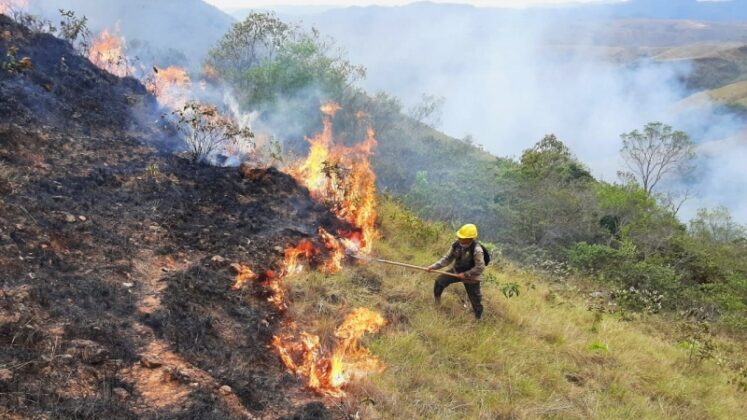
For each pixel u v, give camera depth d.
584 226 20.86
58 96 7.89
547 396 5.41
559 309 8.42
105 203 5.99
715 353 8.65
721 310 14.17
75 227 5.20
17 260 4.32
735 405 6.55
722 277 20.94
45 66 8.44
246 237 6.45
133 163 7.12
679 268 21.12
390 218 9.41
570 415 5.13
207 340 4.33
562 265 14.38
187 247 5.80
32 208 5.17
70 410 3.08
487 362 5.73
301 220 7.45
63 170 6.24
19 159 6.03
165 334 4.19
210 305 4.86
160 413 3.30
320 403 3.99
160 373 3.69
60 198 5.62
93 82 8.74
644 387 6.34
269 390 4.01
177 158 7.75
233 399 3.71
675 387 6.50
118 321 4.12
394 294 6.52
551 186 22.50
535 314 7.43
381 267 7.16
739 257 23.25
